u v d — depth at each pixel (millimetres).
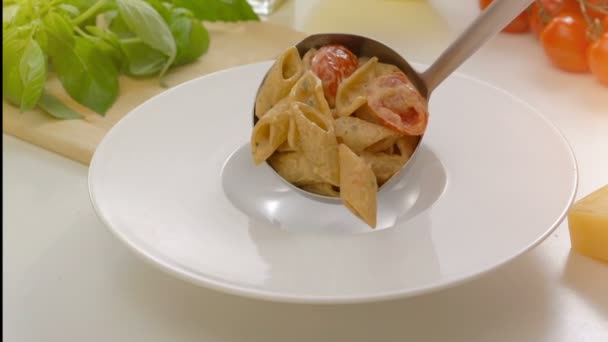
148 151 579
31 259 545
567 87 720
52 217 583
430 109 618
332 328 490
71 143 639
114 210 520
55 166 637
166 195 542
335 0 892
